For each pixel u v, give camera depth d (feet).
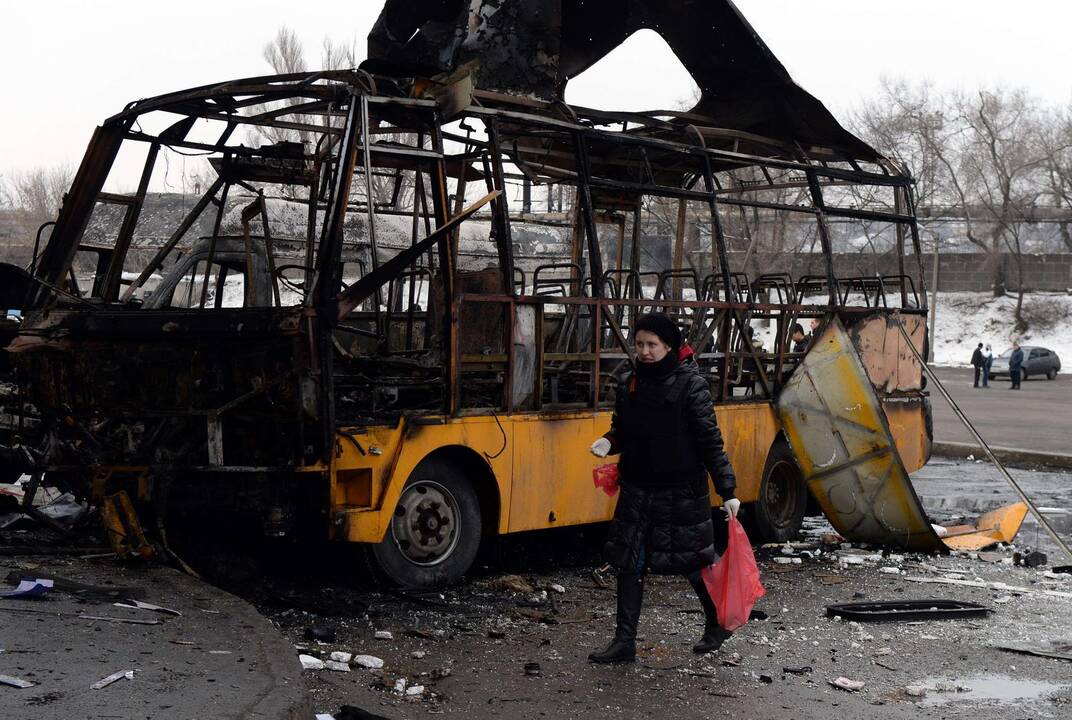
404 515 24.26
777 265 44.57
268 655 16.01
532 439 26.43
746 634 21.84
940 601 24.72
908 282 39.06
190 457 22.38
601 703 17.08
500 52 29.12
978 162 219.82
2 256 104.78
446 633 21.04
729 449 31.91
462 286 27.30
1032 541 35.37
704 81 35.24
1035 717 16.98
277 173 31.12
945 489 47.52
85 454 23.26
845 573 28.86
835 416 32.45
